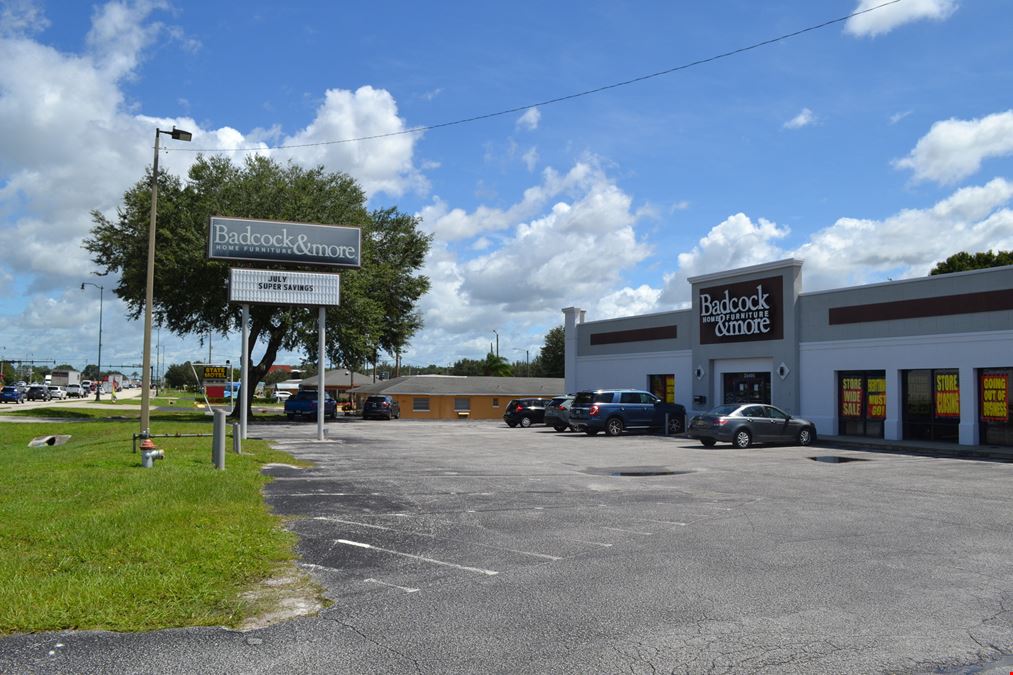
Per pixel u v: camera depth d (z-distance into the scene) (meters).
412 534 9.67
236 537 8.87
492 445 25.16
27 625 5.81
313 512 11.22
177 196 40.22
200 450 19.14
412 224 50.44
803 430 25.67
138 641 5.61
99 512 9.97
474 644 5.66
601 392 31.09
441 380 61.09
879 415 27.22
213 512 10.29
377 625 6.08
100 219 41.16
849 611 6.50
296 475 15.73
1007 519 10.90
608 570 7.87
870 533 9.84
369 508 11.60
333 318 40.53
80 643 5.53
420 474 16.17
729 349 33.12
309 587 7.18
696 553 8.66
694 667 5.24
